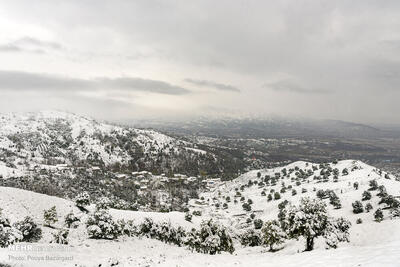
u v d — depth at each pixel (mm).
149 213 111188
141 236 67375
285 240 73375
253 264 23531
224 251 51031
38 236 45000
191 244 51750
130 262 30031
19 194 80000
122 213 98500
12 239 31266
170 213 125125
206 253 46906
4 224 39031
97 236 54688
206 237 47281
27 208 73562
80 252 35844
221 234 47312
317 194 161750
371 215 107188
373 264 16922
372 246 22297
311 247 37938
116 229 56188
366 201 127938
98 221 55125
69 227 66438
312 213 37031
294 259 22641
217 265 25656
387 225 73875
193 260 29969
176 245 67562
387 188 146000
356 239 72312
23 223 43969
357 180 184625
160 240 71188
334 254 21703
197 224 118375
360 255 19906
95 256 33812
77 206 90312
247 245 86125
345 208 128500
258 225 137750
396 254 18266
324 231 36594
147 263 28828
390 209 104062
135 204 146375
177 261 29156
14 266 21703
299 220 36812
